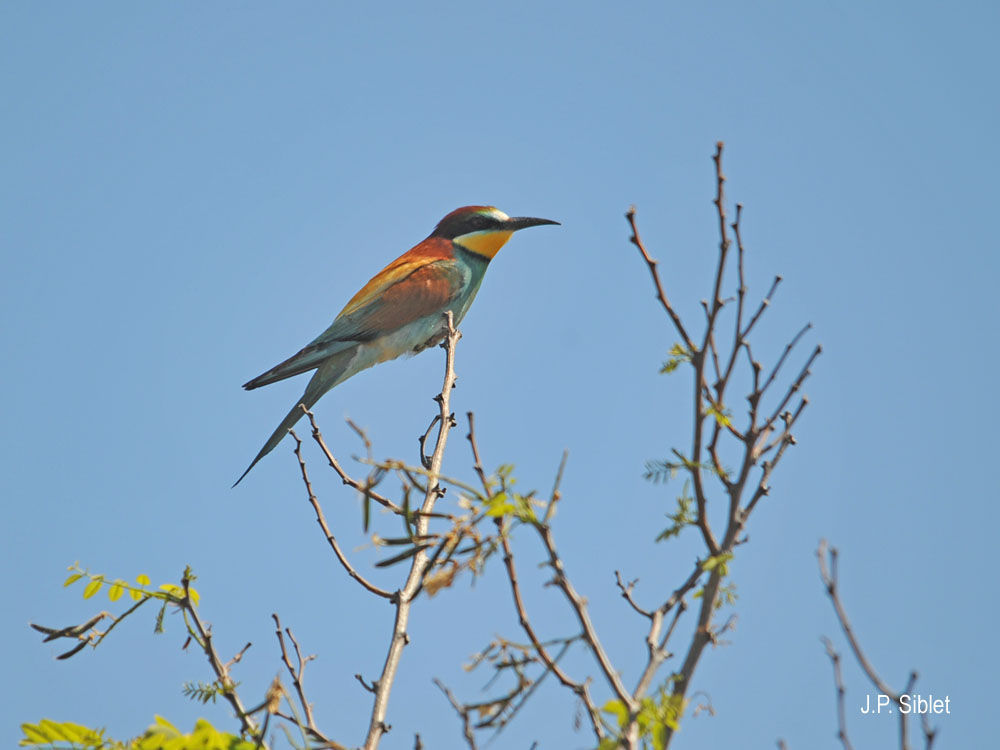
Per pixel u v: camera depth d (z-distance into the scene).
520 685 6.47
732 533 6.81
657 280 6.94
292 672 8.00
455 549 6.60
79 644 7.71
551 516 6.59
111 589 7.84
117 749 6.95
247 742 6.95
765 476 7.14
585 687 6.34
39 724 6.96
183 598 7.80
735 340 7.02
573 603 6.45
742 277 7.07
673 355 7.17
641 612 7.03
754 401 6.96
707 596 6.54
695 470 6.83
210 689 7.25
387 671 8.23
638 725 6.22
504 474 6.69
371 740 7.76
